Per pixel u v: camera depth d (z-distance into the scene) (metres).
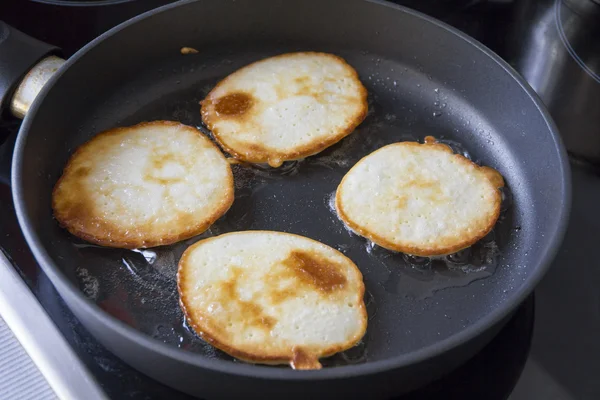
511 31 0.65
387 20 0.60
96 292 0.51
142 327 0.50
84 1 0.63
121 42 0.58
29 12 0.62
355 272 0.51
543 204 0.54
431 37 0.60
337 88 0.60
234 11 0.61
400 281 0.52
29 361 0.50
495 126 0.59
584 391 0.49
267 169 0.56
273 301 0.50
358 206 0.54
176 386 0.46
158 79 0.61
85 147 0.56
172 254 0.53
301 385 0.43
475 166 0.56
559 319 0.51
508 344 0.50
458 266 0.53
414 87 0.62
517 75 0.57
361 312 0.50
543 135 0.55
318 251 0.52
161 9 0.59
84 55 0.56
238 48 0.63
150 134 0.57
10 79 0.55
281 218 0.54
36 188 0.53
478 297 0.52
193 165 0.56
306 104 0.59
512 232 0.55
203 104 0.59
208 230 0.54
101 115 0.59
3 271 0.51
